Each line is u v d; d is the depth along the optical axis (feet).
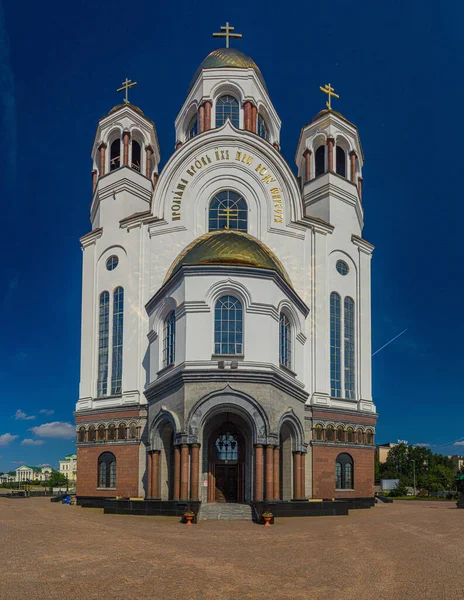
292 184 157.28
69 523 95.25
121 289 155.94
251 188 156.76
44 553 63.36
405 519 109.91
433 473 408.67
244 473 123.54
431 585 49.96
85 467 149.48
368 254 168.45
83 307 160.56
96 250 161.89
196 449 108.68
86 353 157.07
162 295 130.41
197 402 110.01
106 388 152.97
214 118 172.65
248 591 47.85
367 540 76.89
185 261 124.67
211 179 156.76
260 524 98.58
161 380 120.78
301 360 137.49
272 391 113.50
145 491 138.62
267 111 182.80
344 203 166.81
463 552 66.49
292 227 155.74
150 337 135.85
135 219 155.53
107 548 67.62
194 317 116.06
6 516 108.27
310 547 70.59
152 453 124.16
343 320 158.92
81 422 152.66
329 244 160.15
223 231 136.15
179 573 54.13
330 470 145.18
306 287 153.38
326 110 172.35
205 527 92.89
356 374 157.89
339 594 46.96
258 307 116.98
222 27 188.85
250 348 115.34
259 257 124.88
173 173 157.07
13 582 49.49
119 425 145.89
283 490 125.90
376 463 452.35
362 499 149.48
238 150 158.20
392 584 50.29
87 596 45.52
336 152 175.01
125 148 166.30
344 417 150.41
